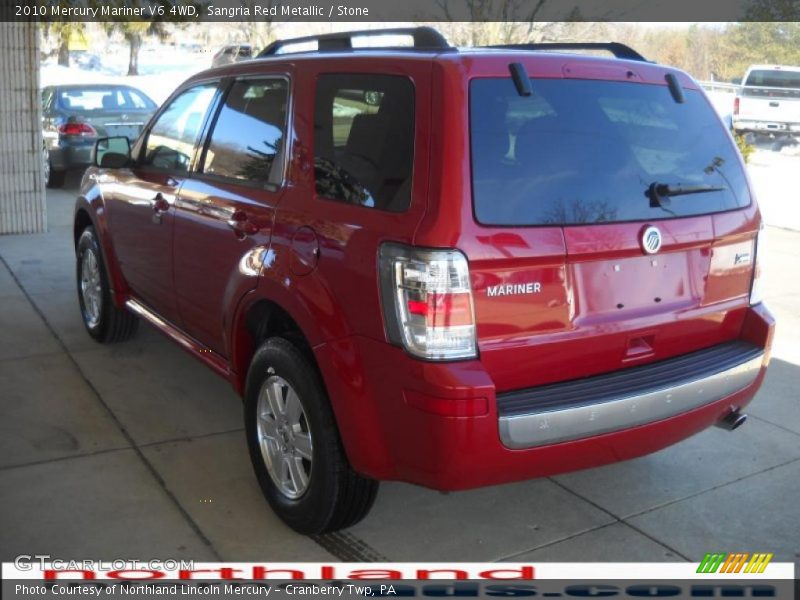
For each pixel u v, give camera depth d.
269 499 3.72
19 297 7.05
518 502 3.95
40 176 9.55
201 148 4.40
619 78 3.38
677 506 3.93
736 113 22.25
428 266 2.84
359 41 4.06
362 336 3.07
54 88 13.27
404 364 2.92
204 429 4.62
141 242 4.95
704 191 3.41
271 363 3.53
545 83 3.18
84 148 12.76
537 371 3.08
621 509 3.90
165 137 4.88
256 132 3.93
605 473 4.25
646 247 3.22
